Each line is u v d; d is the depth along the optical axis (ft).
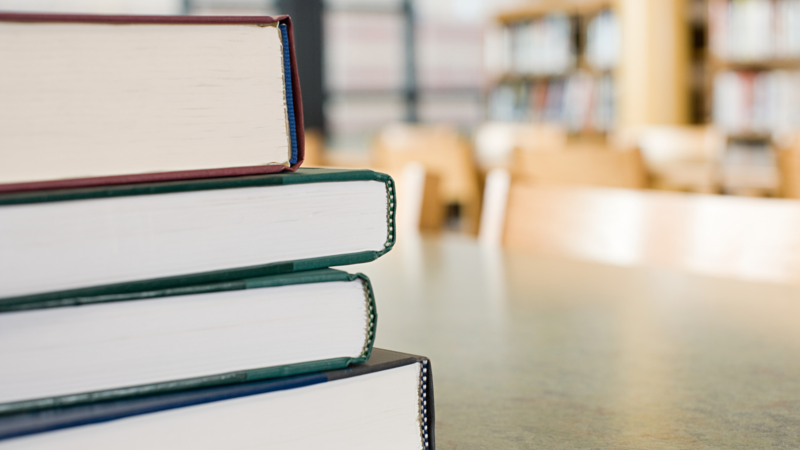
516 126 18.40
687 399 1.55
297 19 23.08
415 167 4.58
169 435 0.99
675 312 2.34
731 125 15.81
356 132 25.50
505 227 4.18
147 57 1.03
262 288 1.06
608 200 3.80
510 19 19.60
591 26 18.16
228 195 1.04
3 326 0.92
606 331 2.13
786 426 1.39
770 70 15.98
